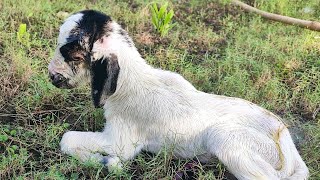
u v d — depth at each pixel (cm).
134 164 142
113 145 139
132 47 138
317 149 149
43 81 161
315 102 167
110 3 212
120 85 137
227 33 202
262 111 138
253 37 197
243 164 128
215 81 175
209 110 136
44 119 153
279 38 197
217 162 136
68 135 142
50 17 196
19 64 165
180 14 213
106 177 134
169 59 181
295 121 161
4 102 156
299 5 221
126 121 140
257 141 131
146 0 218
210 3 221
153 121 138
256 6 222
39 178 134
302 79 175
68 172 138
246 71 176
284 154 132
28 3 201
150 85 138
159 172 137
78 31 132
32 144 144
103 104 136
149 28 200
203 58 186
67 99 160
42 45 182
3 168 135
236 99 140
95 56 132
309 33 201
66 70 137
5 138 143
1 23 187
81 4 209
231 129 132
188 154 138
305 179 132
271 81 171
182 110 137
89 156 139
